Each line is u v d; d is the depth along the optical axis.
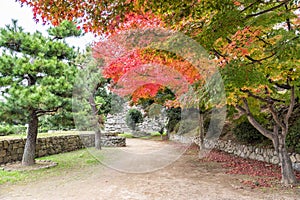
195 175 4.88
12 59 5.03
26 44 5.39
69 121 5.81
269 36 3.75
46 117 6.45
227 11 2.61
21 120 5.36
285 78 3.79
